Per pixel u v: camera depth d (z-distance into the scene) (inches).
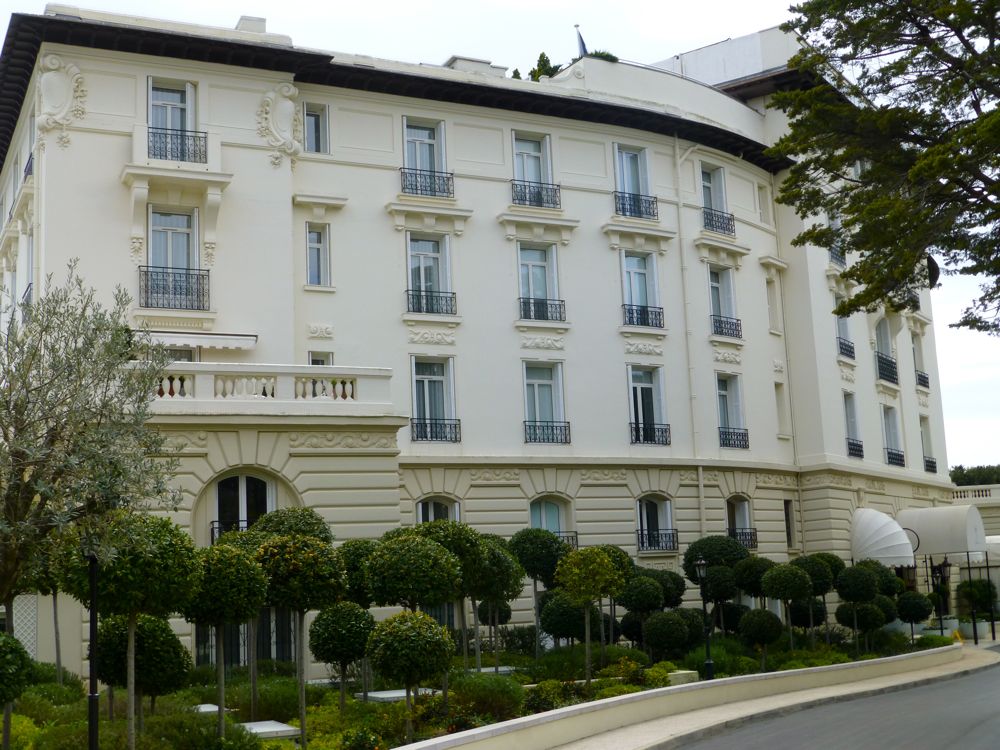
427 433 1392.7
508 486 1430.9
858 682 1231.5
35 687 832.9
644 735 812.0
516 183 1504.7
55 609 912.3
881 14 875.4
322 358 1353.3
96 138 1232.8
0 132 1457.9
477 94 1475.1
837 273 1850.4
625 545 1504.7
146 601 657.0
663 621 1179.3
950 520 1904.5
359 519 1112.8
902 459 2039.9
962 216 861.2
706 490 1595.7
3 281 1536.7
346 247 1376.7
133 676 648.4
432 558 881.5
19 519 709.9
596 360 1531.7
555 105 1529.3
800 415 1776.6
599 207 1569.9
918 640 1615.4
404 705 812.0
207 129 1284.4
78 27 1214.3
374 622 850.1
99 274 1210.0
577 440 1497.3
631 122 1600.6
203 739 678.5
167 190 1255.5
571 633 1162.0
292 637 1107.9
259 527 983.0
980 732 791.1
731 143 1706.4
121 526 673.6
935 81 887.1
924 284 920.9
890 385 2017.7
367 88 1418.6
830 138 928.3
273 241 1305.4
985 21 841.5
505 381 1460.4
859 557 1759.4
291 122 1336.1
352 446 1123.3
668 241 1620.3
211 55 1289.4
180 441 1051.3
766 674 1113.4
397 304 1398.9
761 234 1777.8
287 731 753.0
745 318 1713.8
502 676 902.4
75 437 722.8
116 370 770.8
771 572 1296.8
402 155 1433.3
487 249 1475.1
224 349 1254.9
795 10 919.7
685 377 1606.8
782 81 1793.8
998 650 1728.6
